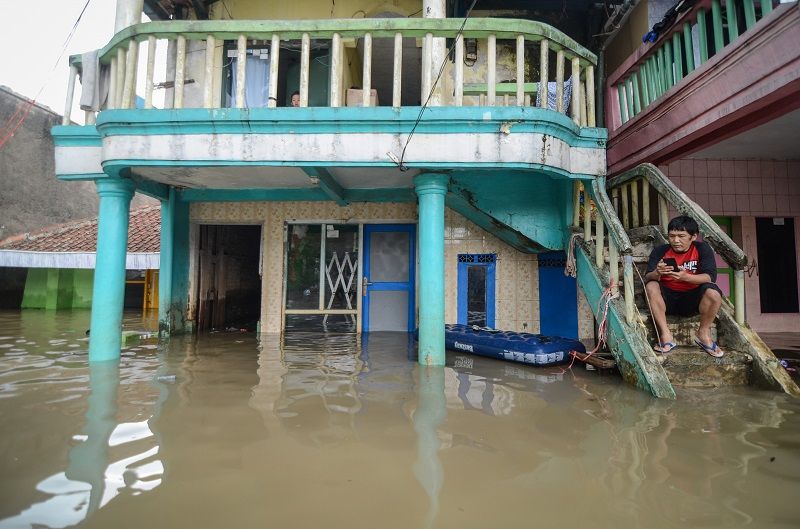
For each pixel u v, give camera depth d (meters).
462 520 1.75
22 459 2.25
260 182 5.91
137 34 4.47
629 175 5.45
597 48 7.50
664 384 3.48
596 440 2.55
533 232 5.86
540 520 1.75
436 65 4.52
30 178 13.19
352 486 2.01
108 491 1.94
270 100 4.45
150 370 4.29
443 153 4.34
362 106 4.34
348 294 7.27
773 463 2.25
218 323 8.22
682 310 4.18
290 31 4.43
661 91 5.32
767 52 3.66
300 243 7.30
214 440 2.52
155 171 5.26
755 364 3.79
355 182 5.96
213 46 4.47
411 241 7.22
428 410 3.08
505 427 2.75
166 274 6.70
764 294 6.91
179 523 1.70
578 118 4.86
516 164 4.31
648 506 1.85
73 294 11.77
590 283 4.99
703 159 6.86
